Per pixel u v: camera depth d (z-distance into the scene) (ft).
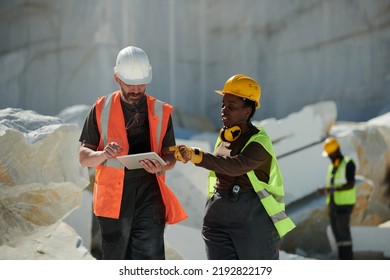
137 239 16.10
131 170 16.08
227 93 16.14
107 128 16.07
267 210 15.78
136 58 15.94
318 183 36.09
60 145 17.34
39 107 61.41
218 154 16.39
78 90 61.21
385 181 42.34
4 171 16.57
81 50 61.77
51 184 17.28
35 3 63.05
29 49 62.34
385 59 64.75
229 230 15.81
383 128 42.60
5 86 61.31
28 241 17.88
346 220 32.19
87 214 25.38
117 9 62.69
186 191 27.20
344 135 40.04
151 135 16.19
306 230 34.14
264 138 15.84
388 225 36.04
